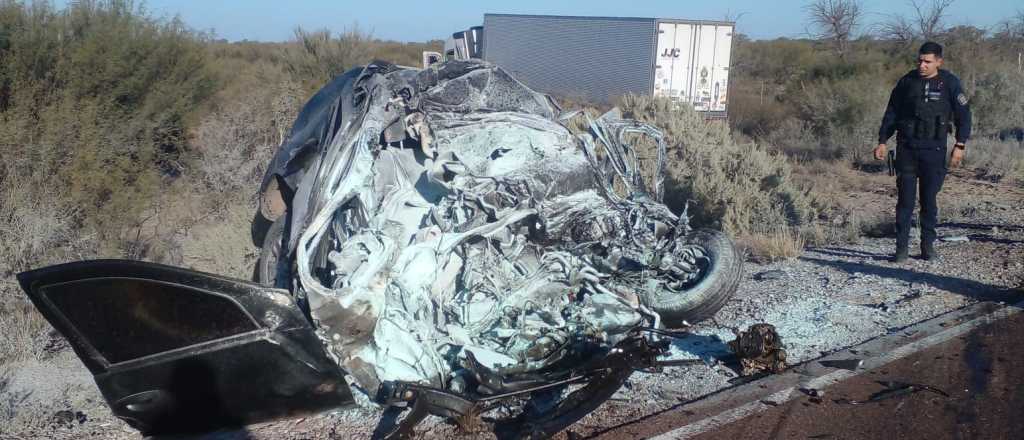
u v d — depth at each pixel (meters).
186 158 11.18
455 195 5.40
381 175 5.70
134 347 4.04
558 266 5.52
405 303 4.81
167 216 9.42
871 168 15.77
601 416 4.61
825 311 6.43
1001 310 6.34
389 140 5.80
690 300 5.91
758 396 4.82
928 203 7.88
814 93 18.97
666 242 6.18
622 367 4.33
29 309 6.49
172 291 3.95
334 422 4.61
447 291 5.21
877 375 5.09
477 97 6.52
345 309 4.57
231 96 14.02
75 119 8.38
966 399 4.69
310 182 5.63
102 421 4.79
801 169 15.40
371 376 4.59
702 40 22.91
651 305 5.97
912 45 35.88
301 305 4.89
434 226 5.23
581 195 5.88
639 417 4.59
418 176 5.85
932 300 6.66
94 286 3.88
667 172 10.36
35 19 10.19
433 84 6.45
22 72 9.40
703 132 11.16
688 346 5.70
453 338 4.94
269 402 4.30
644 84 22.91
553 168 5.78
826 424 4.41
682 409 4.67
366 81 6.30
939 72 7.67
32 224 7.14
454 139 6.01
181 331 4.04
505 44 28.14
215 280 3.97
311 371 4.22
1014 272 7.42
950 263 7.88
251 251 8.00
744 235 9.44
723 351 5.59
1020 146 16.22
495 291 5.23
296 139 6.88
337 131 5.94
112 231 8.05
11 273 6.86
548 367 4.77
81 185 7.89
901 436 4.25
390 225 5.26
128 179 8.98
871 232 9.96
